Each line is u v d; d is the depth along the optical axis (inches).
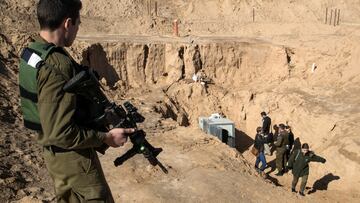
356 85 1091.9
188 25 1565.0
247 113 1172.5
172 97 1195.9
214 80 1304.1
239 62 1323.8
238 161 625.6
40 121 96.0
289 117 1069.1
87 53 1162.6
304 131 1007.6
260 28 1542.8
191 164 578.2
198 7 1675.7
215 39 1398.9
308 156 633.0
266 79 1283.2
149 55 1273.4
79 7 103.5
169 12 1662.2
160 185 503.8
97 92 101.4
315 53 1257.4
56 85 93.4
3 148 488.4
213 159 602.2
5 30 1095.0
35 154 502.3
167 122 786.2
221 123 941.8
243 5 1669.5
